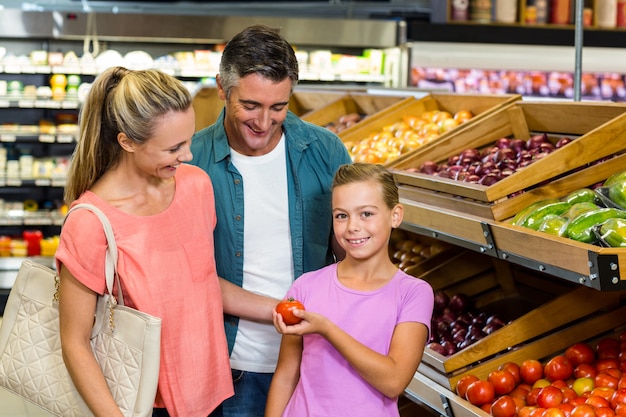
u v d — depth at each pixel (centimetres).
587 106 359
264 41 242
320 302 246
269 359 274
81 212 223
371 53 843
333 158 279
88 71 802
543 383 312
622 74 877
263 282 277
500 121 415
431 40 818
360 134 524
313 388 239
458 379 326
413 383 348
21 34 785
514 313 399
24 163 814
